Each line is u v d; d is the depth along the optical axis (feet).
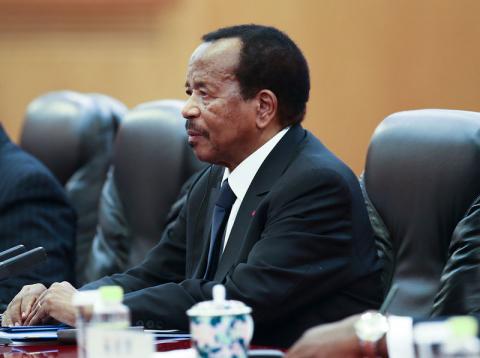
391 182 18.94
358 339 13.19
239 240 18.11
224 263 18.10
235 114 18.51
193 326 11.81
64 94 32.40
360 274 17.92
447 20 40.93
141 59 45.39
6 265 16.17
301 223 17.61
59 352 15.01
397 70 41.75
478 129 18.40
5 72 46.44
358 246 18.03
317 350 13.28
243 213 18.24
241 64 18.45
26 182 24.89
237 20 44.21
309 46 43.14
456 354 9.29
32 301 19.02
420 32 41.39
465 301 17.30
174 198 26.25
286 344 17.57
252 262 17.35
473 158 18.15
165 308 17.53
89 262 27.84
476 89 40.52
